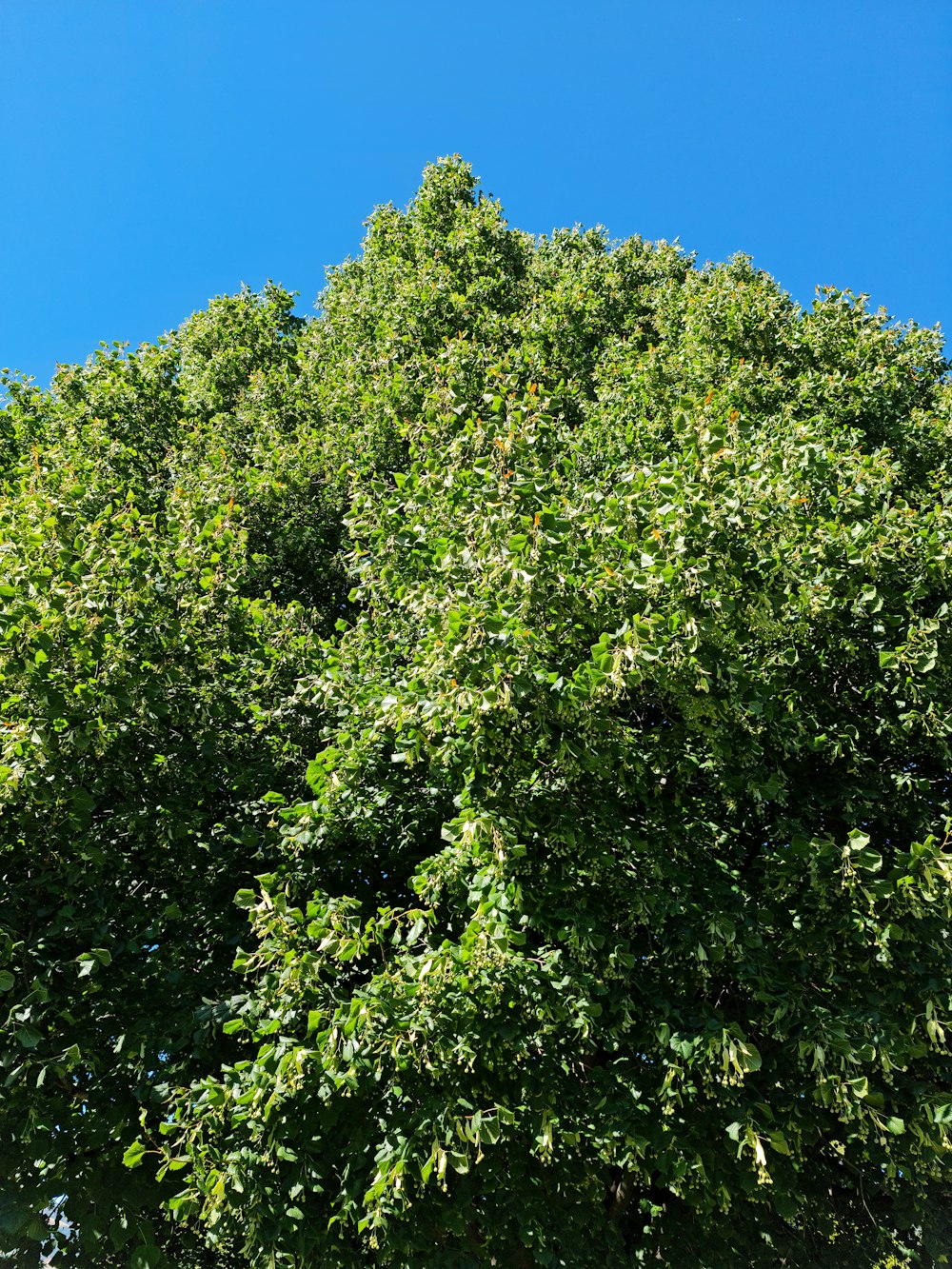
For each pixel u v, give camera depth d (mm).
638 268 19984
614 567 5641
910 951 5754
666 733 5871
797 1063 5695
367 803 6508
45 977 5453
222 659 7445
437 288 15156
